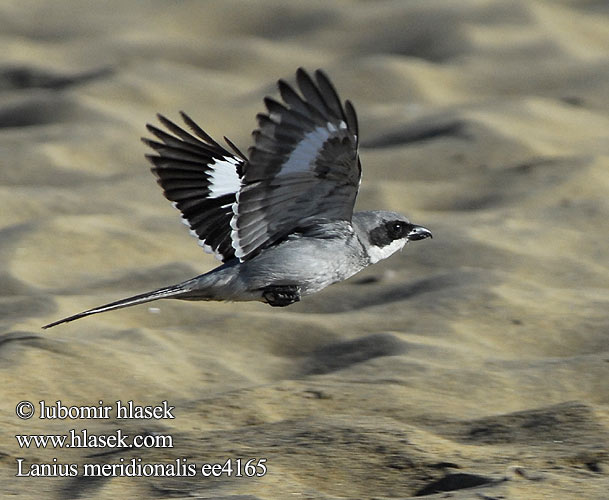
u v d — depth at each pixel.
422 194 18.42
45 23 31.30
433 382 11.16
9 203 17.52
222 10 32.00
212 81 26.17
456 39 28.62
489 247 15.50
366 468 9.08
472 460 9.16
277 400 10.74
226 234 10.41
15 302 13.67
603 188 18.23
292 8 31.91
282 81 9.09
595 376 11.31
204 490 8.66
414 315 13.19
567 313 13.14
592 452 9.25
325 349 12.52
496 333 12.78
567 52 27.83
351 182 9.59
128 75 25.62
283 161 9.41
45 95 24.06
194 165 10.59
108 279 14.92
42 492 8.81
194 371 11.88
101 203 17.95
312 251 9.89
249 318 13.14
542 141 20.88
